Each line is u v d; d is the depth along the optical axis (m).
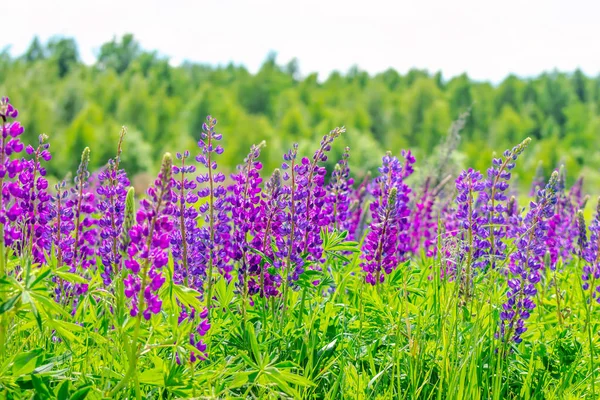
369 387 4.02
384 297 5.07
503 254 5.22
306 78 184.00
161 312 3.75
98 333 3.90
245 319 4.43
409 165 6.01
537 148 115.69
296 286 4.71
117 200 4.61
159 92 144.12
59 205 4.54
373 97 146.38
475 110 148.62
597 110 166.88
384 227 5.08
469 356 4.23
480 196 5.36
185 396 3.47
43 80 155.62
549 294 5.73
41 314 3.50
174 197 4.38
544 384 4.37
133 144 83.94
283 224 4.68
